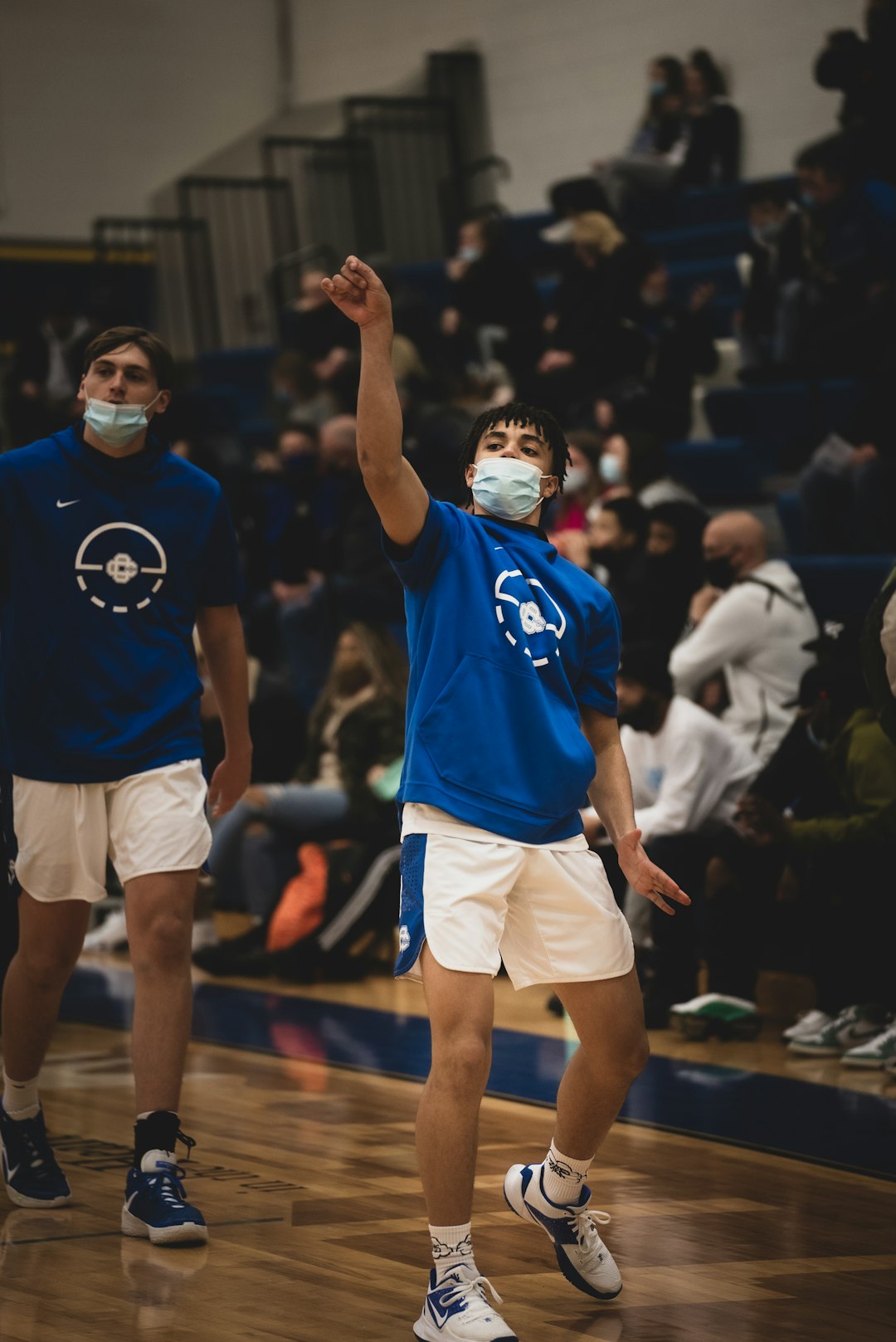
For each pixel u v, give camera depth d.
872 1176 9.55
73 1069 12.70
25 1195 8.81
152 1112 8.35
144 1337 6.86
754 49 27.47
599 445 19.77
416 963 6.96
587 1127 7.28
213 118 35.31
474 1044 6.73
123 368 8.54
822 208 20.67
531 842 7.00
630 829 7.34
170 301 34.88
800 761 13.60
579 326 22.23
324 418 25.42
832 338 19.80
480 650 7.08
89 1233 8.36
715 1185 9.34
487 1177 9.59
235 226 34.84
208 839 8.62
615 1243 8.24
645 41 29.06
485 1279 6.76
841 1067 12.66
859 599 16.88
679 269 25.31
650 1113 11.11
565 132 30.44
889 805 12.45
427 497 7.21
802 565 17.28
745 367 21.91
